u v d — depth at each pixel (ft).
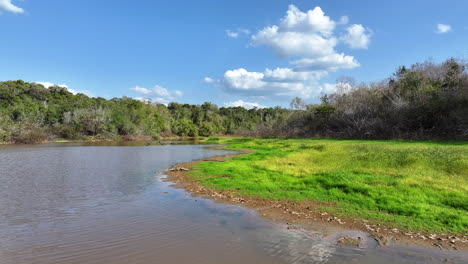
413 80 152.05
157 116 325.83
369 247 21.94
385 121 146.51
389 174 44.70
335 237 24.02
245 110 492.54
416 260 19.67
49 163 76.07
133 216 29.91
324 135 182.19
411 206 29.71
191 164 70.64
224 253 21.04
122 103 313.94
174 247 22.11
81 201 36.01
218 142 202.39
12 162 78.13
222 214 30.50
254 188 41.32
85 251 21.42
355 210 30.55
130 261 19.81
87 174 57.26
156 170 62.80
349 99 187.42
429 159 52.80
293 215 29.89
